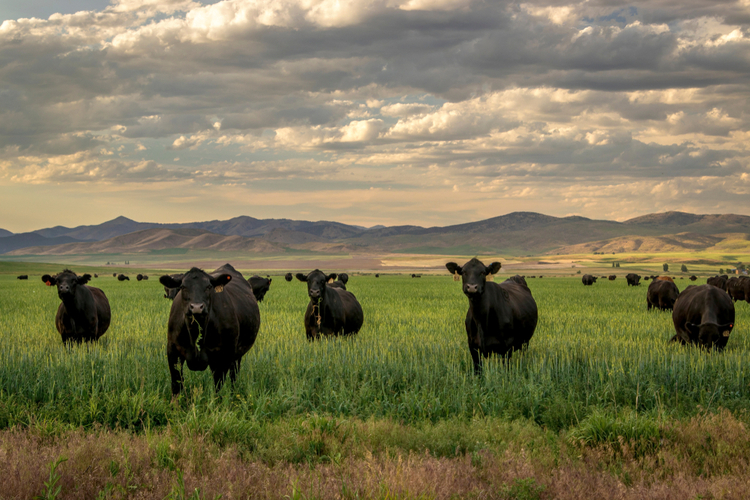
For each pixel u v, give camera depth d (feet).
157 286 192.24
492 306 36.55
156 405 26.66
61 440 22.30
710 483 18.84
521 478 18.66
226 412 25.14
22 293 141.79
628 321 70.59
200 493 17.25
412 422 26.50
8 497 16.99
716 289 45.52
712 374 33.42
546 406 28.32
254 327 35.99
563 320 71.51
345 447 21.99
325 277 47.96
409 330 59.52
